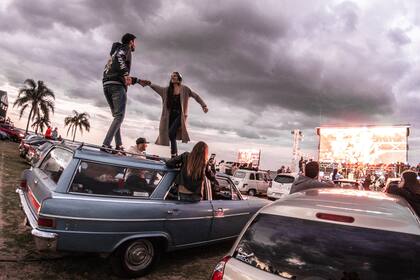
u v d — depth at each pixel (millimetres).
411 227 2105
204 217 5000
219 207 5301
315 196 2723
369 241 2088
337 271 2031
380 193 3064
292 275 2107
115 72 5344
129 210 4098
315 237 2223
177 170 4887
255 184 18891
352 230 2174
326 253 2119
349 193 2887
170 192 4723
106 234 3896
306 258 2148
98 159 4148
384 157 26312
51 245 3586
